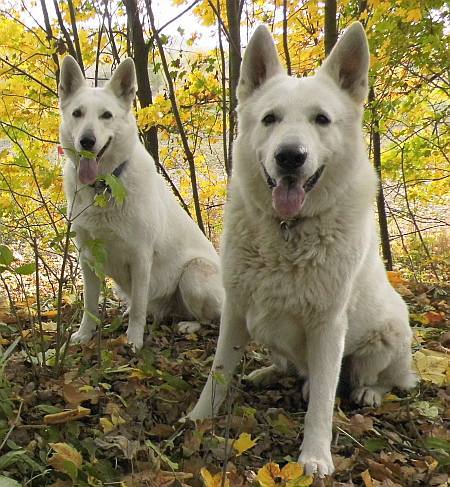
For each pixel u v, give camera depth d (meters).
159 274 1.45
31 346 1.11
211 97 2.21
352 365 1.05
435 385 1.08
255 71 0.95
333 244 0.84
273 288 0.85
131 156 1.35
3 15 2.07
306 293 0.84
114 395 0.89
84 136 1.29
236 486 0.66
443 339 1.30
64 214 0.88
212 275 1.46
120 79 1.43
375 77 1.96
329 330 0.85
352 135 0.90
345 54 0.92
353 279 0.87
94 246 0.89
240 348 0.93
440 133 2.30
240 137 0.93
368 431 0.88
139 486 0.64
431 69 2.03
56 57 2.04
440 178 2.36
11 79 2.08
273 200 0.82
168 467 0.70
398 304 1.07
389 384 1.07
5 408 0.73
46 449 0.71
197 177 2.58
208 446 0.75
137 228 1.30
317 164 0.82
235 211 0.90
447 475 0.75
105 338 1.28
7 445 0.70
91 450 0.70
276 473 0.67
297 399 1.00
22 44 2.04
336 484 0.71
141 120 1.93
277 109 0.86
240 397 0.97
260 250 0.85
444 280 2.30
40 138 2.06
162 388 0.93
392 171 2.35
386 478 0.72
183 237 1.51
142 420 0.81
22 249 2.26
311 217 0.84
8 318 1.29
